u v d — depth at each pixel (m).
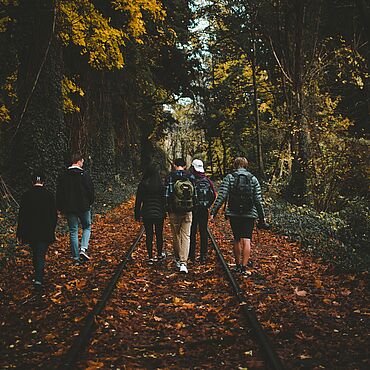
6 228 13.85
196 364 5.70
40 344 6.34
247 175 10.09
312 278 9.67
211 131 44.81
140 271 10.60
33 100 17.22
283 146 23.86
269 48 26.05
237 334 6.62
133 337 6.63
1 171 17.58
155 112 39.44
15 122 17.58
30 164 17.23
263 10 24.44
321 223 16.62
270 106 33.12
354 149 19.16
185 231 10.67
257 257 12.03
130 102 32.75
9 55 18.92
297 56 22.58
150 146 44.47
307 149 21.20
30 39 17.06
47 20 16.88
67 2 18.34
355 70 24.66
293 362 5.64
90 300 7.94
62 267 10.78
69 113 24.11
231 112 43.97
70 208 10.89
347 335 6.57
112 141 28.42
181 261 10.54
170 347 6.23
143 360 5.86
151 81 30.00
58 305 8.00
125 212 22.23
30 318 7.35
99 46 19.62
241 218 10.01
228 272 9.63
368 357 5.81
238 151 43.62
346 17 23.52
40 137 17.31
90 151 27.42
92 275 10.05
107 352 6.06
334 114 24.95
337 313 7.54
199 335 6.67
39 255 9.01
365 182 18.98
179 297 8.59
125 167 36.41
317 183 19.88
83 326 6.62
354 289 8.81
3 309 7.82
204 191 11.44
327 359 5.73
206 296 8.48
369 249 13.90
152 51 28.50
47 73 17.39
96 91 26.97
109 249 13.18
